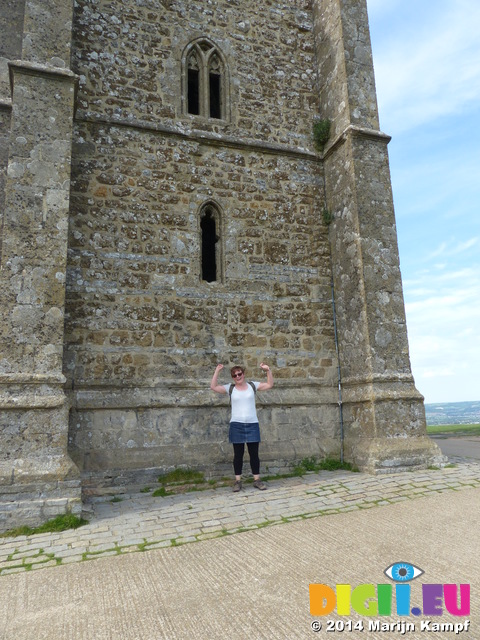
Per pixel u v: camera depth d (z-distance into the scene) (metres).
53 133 5.63
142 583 3.09
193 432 6.19
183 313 6.57
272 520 4.35
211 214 7.24
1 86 6.44
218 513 4.66
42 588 3.10
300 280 7.37
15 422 4.76
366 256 6.93
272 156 7.63
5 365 4.90
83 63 6.77
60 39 5.97
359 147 7.31
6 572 3.43
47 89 5.73
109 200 6.51
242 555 3.50
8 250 5.15
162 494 5.62
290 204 7.58
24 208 5.30
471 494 4.89
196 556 3.54
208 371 6.52
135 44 7.12
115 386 5.98
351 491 5.21
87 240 6.29
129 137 6.79
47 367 5.03
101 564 3.48
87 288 6.16
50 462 4.73
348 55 7.64
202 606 2.72
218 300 6.80
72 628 2.54
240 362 6.73
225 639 2.36
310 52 8.37
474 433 13.03
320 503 4.82
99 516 4.81
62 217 5.43
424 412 6.62
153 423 6.04
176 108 7.16
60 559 3.65
